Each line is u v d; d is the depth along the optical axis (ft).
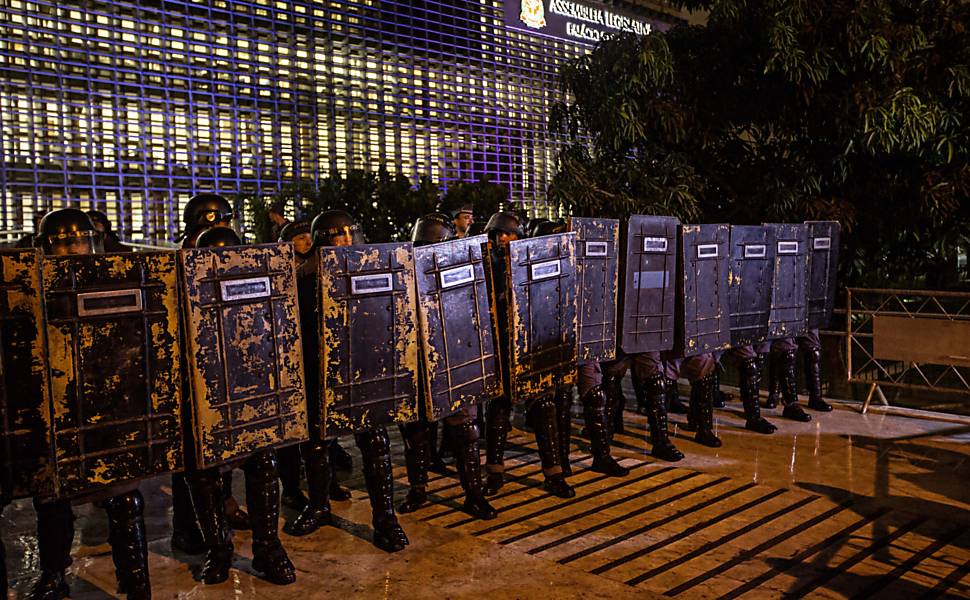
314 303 12.03
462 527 13.58
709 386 18.89
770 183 30.91
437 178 74.74
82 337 9.32
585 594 10.41
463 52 78.07
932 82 29.04
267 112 64.49
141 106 57.21
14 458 9.03
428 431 14.73
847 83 29.55
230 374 10.48
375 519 12.57
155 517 14.82
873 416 22.17
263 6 64.49
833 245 22.31
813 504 14.34
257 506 11.21
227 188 62.08
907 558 11.73
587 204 30.07
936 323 20.89
